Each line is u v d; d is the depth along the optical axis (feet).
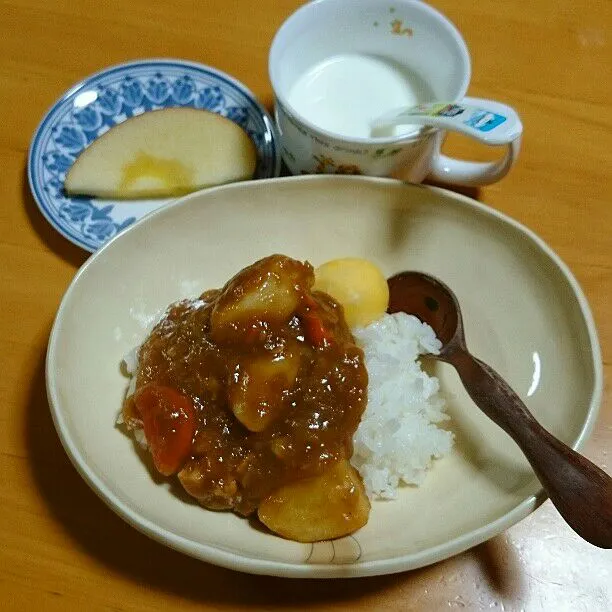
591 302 1.00
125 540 0.81
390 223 0.97
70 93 1.11
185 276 0.95
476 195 1.07
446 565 0.81
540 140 1.11
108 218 1.04
